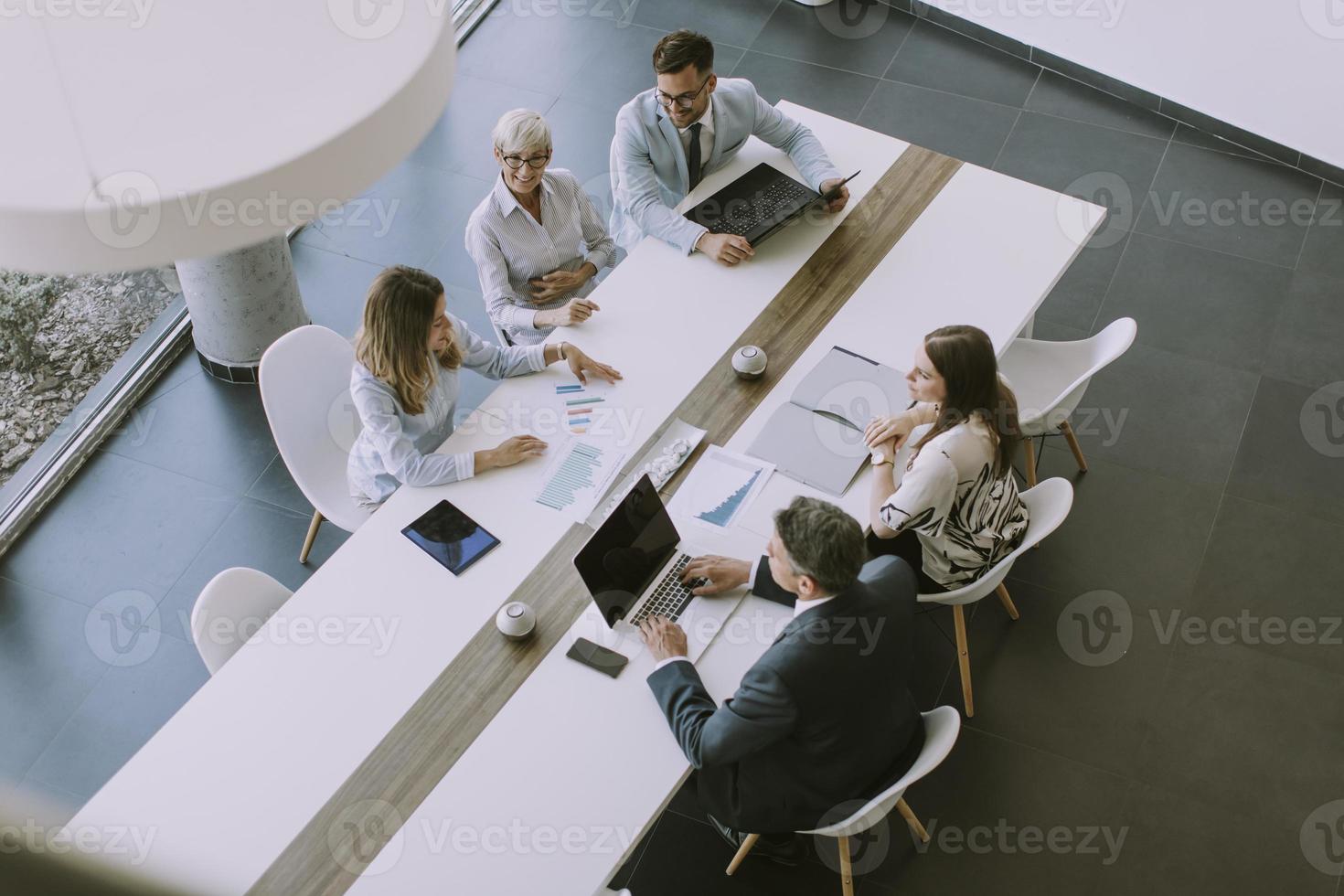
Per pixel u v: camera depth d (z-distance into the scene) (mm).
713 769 2646
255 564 3816
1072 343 3674
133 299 4336
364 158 1588
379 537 2945
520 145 3367
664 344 3387
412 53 1655
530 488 3049
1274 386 4250
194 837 2422
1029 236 3656
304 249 4668
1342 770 3338
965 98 5301
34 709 3473
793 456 3107
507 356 3316
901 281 3539
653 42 5480
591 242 3902
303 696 2646
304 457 3406
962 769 3348
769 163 3885
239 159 1501
